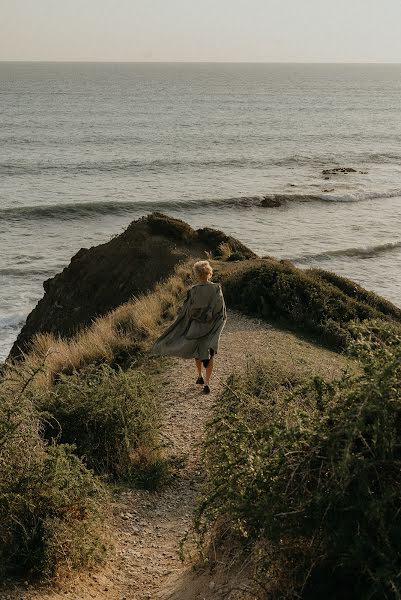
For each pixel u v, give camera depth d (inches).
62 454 222.7
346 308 616.1
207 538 207.0
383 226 1788.9
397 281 1327.5
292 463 154.7
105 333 558.3
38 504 205.5
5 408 224.5
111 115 5152.6
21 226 1774.1
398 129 4498.0
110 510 249.4
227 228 1756.9
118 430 300.7
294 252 1526.8
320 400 168.1
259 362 380.5
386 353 160.9
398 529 140.7
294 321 587.2
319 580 151.6
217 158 2992.1
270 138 3826.3
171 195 2151.8
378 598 138.1
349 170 2701.8
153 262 896.3
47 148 3275.1
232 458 180.2
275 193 2186.3
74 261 949.2
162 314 608.4
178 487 282.2
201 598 178.1
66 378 326.3
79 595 187.9
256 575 158.7
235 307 623.2
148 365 462.3
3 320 1111.6
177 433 334.3
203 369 432.8
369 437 152.5
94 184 2370.8
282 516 148.3
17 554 193.2
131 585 203.0
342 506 144.3
